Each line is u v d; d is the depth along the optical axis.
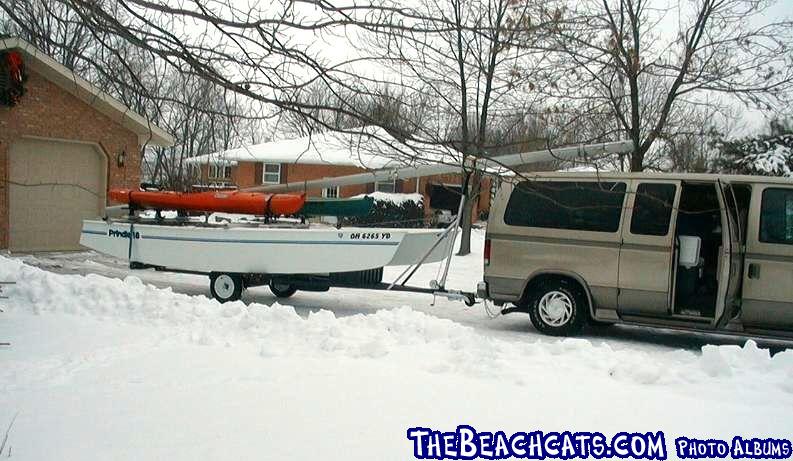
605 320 8.29
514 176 6.23
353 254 9.61
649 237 7.98
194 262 10.24
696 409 4.63
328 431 4.05
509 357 5.84
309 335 6.44
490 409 4.51
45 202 14.27
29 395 4.67
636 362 5.59
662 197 8.01
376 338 6.29
